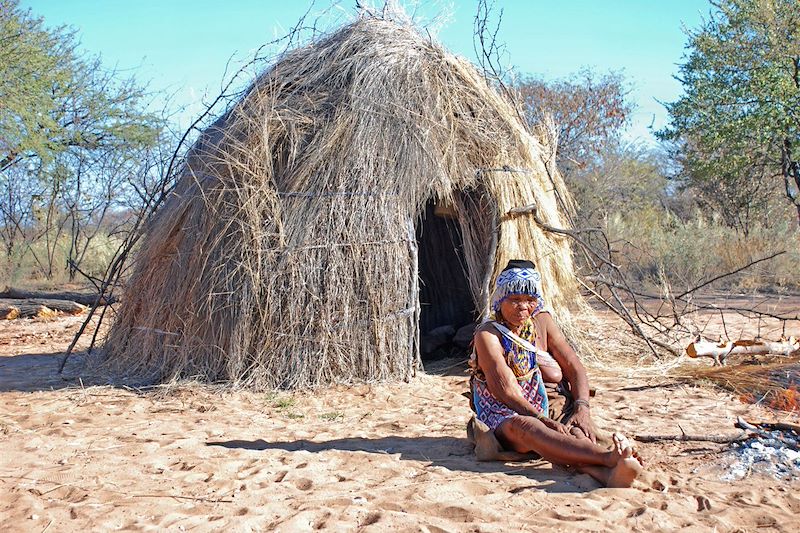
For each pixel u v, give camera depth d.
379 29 8.31
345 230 7.27
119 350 8.16
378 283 7.29
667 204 25.88
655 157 26.56
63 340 11.02
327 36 8.50
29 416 6.03
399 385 7.16
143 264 8.10
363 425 5.79
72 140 19.42
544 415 4.51
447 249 10.05
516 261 4.67
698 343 7.18
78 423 5.89
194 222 7.65
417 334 7.64
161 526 3.60
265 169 7.44
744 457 4.51
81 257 19.83
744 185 20.70
